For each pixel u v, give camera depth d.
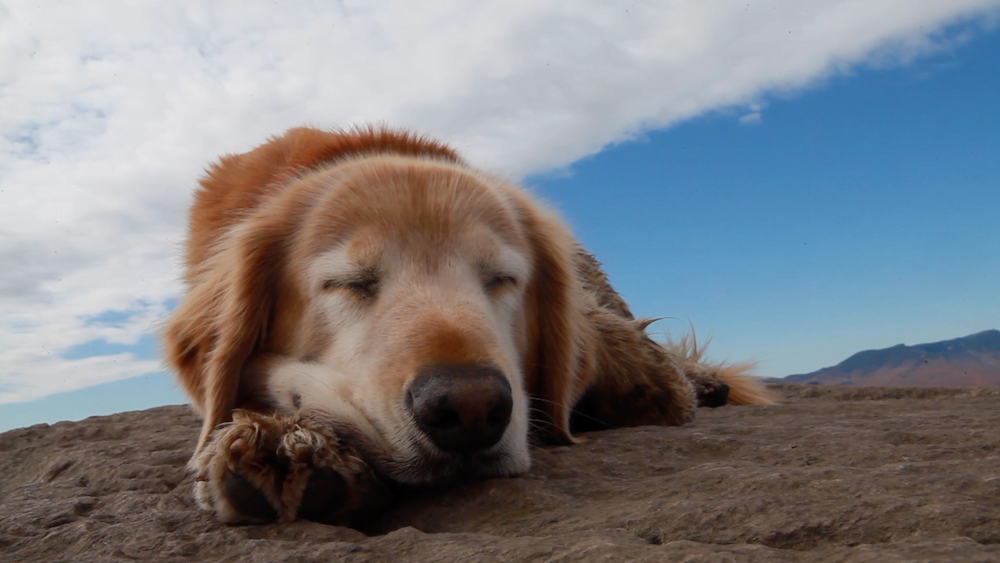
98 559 0.28
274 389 0.42
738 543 0.25
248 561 0.27
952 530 0.24
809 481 0.31
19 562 0.31
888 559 0.21
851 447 0.40
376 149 0.57
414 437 0.35
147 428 0.78
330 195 0.46
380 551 0.27
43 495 0.45
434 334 0.36
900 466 0.32
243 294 0.44
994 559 0.20
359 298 0.41
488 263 0.44
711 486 0.32
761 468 0.35
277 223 0.46
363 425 0.36
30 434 0.81
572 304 0.52
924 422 0.51
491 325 0.39
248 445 0.32
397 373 0.35
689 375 0.79
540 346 0.51
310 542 0.30
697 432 0.50
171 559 0.29
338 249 0.42
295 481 0.32
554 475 0.38
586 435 0.53
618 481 0.36
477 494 0.35
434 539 0.28
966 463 0.32
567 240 0.58
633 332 0.61
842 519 0.25
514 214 0.51
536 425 0.50
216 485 0.32
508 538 0.27
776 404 0.85
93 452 0.58
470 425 0.34
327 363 0.41
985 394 0.98
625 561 0.23
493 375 0.34
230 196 0.56
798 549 0.24
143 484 0.45
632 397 0.61
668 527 0.27
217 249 0.50
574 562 0.23
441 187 0.46
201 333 0.46
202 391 0.46
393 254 0.42
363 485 0.34
